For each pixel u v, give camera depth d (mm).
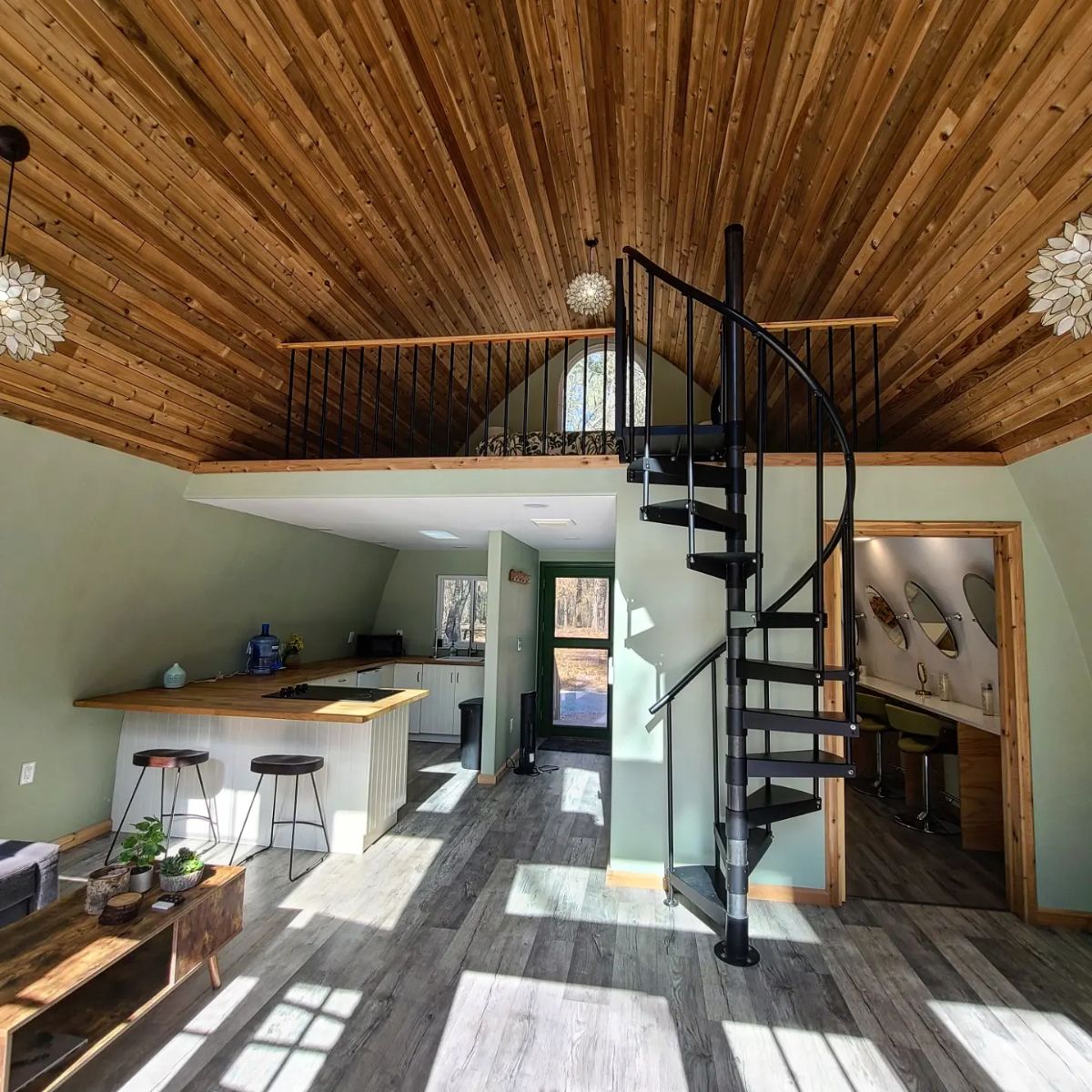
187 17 2221
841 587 3449
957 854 4008
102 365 3107
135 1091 1932
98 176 2449
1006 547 3314
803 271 3389
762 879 3334
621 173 3863
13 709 3561
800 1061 2125
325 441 4945
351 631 7293
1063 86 1826
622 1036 2229
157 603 4371
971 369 2980
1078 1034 2283
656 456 3072
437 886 3375
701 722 3465
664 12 2588
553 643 7250
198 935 2295
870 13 2086
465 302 4914
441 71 2965
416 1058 2096
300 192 3094
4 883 2600
